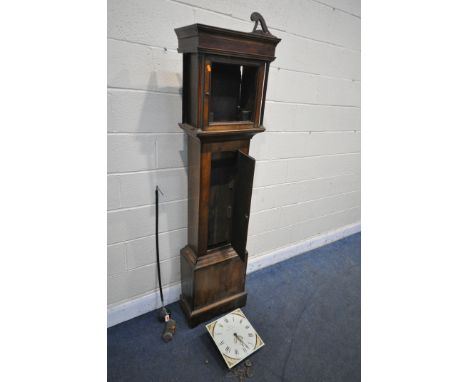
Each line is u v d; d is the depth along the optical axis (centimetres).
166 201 130
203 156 108
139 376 112
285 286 171
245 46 93
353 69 176
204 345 127
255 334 129
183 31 91
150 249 134
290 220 191
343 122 187
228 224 132
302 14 141
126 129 110
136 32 101
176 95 116
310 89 161
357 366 122
